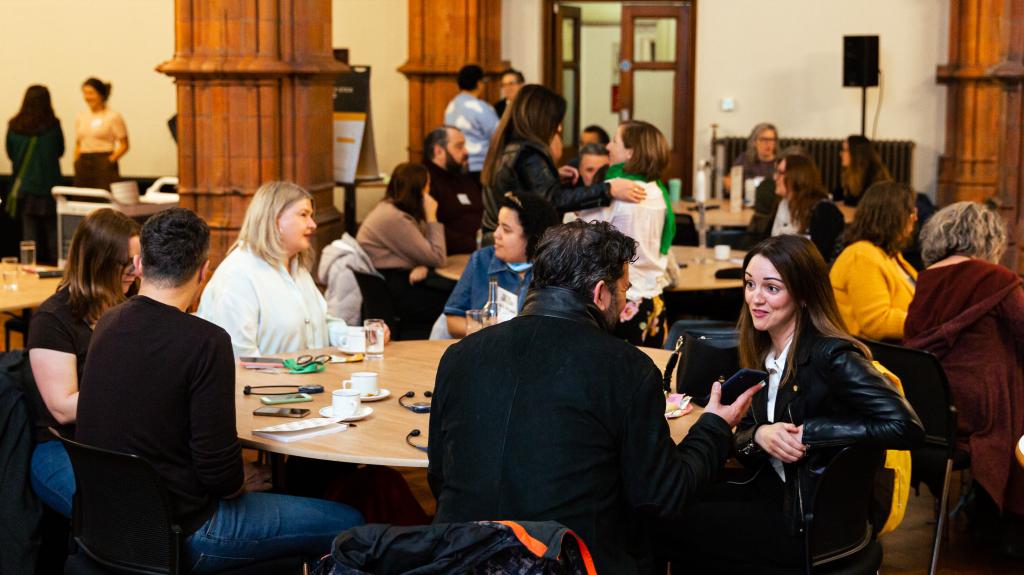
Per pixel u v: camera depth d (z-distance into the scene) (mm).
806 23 11781
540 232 4105
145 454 2865
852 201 9312
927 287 4180
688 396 3469
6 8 11586
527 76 12570
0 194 11188
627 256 2525
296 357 4020
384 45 11977
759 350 3049
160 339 2859
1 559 3354
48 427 3113
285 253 4188
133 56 11516
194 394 2846
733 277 5922
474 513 2357
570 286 2467
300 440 3045
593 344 2400
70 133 11727
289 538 3023
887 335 4637
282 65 6633
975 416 4059
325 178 7180
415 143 11359
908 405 2736
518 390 2379
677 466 2410
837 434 2754
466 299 4527
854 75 10906
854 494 2939
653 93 12391
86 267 3398
